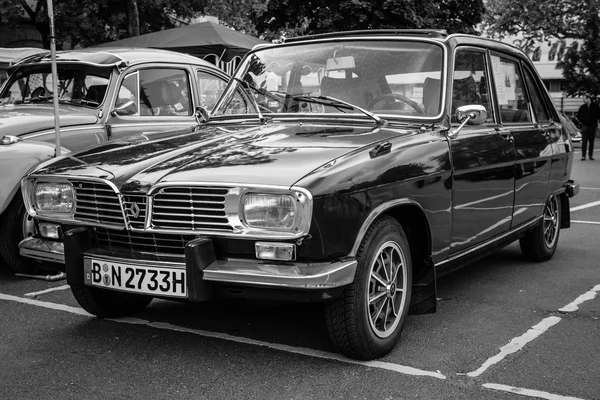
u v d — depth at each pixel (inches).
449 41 180.1
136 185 141.3
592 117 805.2
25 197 162.2
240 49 544.7
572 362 147.0
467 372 140.6
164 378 137.2
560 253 269.9
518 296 203.0
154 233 140.8
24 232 223.5
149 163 149.0
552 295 204.2
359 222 135.0
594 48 1403.8
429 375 138.6
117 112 260.5
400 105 173.6
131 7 655.8
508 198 200.2
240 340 160.1
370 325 141.6
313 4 805.9
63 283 220.4
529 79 232.8
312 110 179.6
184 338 161.9
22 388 132.6
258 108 186.7
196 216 134.6
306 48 192.7
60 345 157.6
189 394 129.2
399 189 146.0
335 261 131.1
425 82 174.6
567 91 1464.1
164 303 193.5
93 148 171.5
